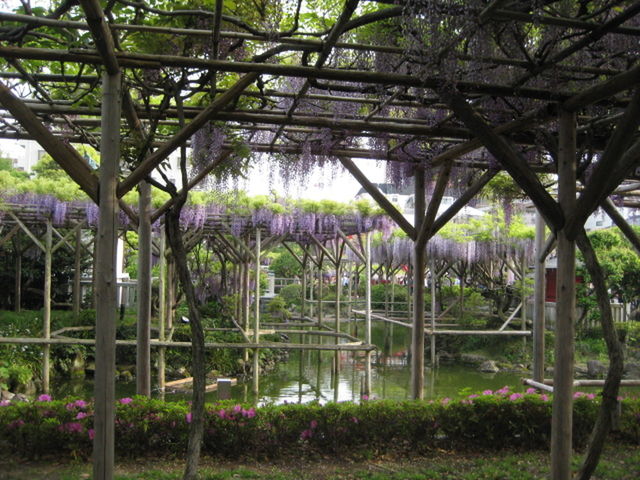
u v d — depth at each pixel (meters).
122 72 3.72
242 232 13.08
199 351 3.67
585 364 13.45
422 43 3.31
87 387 11.05
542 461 5.31
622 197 8.05
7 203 10.91
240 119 4.98
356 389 11.79
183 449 5.24
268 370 13.87
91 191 3.53
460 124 5.27
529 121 4.45
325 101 5.24
